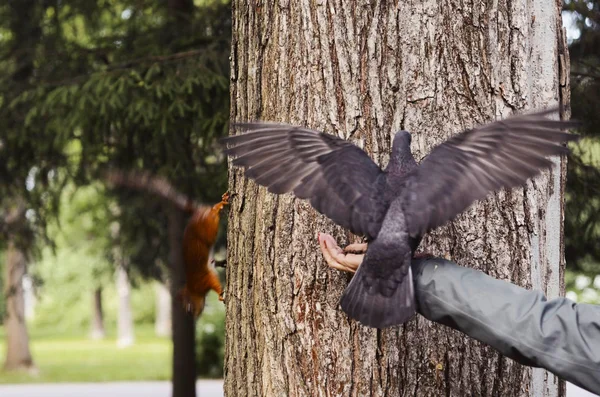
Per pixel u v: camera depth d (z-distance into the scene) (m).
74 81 7.23
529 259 2.81
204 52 6.93
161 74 7.00
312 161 2.29
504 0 2.86
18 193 8.78
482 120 2.81
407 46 2.82
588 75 6.66
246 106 3.11
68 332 45.34
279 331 2.86
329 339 2.79
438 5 2.82
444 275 2.39
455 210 2.15
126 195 9.02
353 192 2.26
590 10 6.97
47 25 8.84
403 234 2.19
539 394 2.89
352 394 2.76
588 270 8.07
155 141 7.38
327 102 2.86
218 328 18.94
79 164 8.54
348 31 2.85
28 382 19.61
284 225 2.87
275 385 2.87
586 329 2.21
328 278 2.79
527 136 2.09
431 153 2.28
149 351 29.53
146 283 11.41
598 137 6.87
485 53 2.83
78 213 12.45
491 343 2.32
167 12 8.52
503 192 2.80
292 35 2.92
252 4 3.08
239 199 3.06
